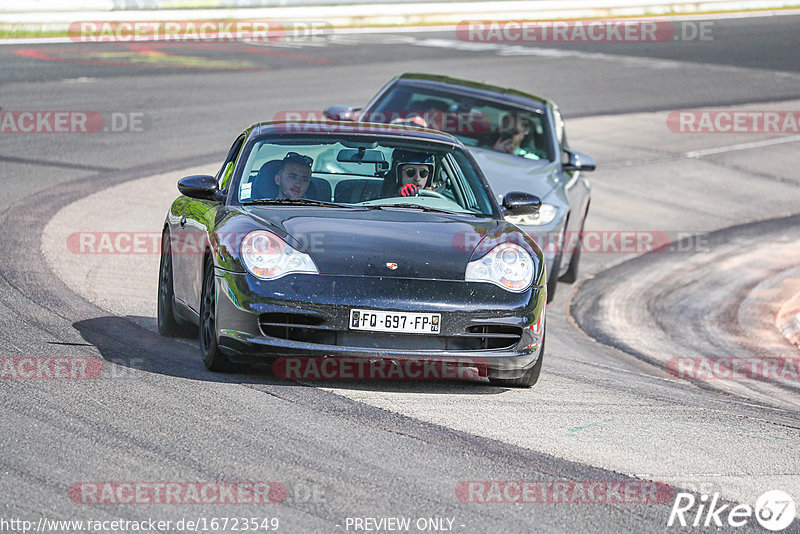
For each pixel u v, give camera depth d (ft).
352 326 67.67
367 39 357.61
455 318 68.64
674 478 57.26
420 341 68.74
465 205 80.48
